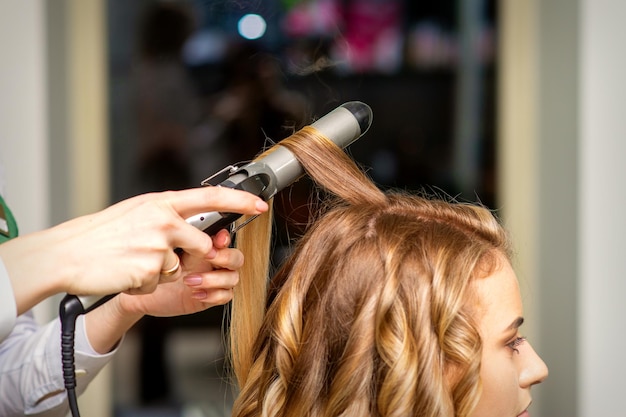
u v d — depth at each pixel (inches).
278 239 50.6
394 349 33.9
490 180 96.1
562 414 89.0
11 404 45.1
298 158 35.9
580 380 87.0
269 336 37.7
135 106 91.1
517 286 36.5
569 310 87.8
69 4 87.2
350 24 92.6
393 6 93.4
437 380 33.9
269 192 34.9
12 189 79.2
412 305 34.6
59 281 31.2
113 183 91.8
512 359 36.0
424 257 35.4
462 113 96.0
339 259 36.2
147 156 91.9
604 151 85.7
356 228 36.7
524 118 93.4
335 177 37.0
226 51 84.0
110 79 90.6
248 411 37.7
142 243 31.2
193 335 95.0
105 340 42.8
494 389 35.3
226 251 34.3
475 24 95.0
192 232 31.9
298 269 37.2
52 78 82.7
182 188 92.0
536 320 92.4
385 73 95.1
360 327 34.9
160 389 94.6
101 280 31.1
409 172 96.9
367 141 96.4
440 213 37.8
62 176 85.8
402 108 95.8
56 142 84.0
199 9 87.1
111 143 91.4
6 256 31.0
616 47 84.8
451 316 34.3
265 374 37.3
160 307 40.7
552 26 89.7
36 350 44.2
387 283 34.7
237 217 33.8
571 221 87.3
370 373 34.6
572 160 86.8
